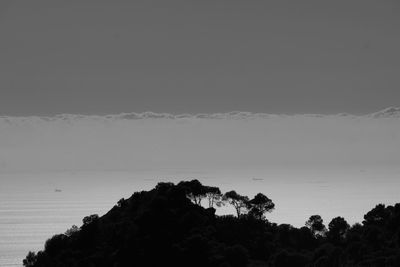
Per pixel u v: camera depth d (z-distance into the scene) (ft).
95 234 471.62
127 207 506.48
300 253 466.70
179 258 423.64
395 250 447.42
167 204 458.91
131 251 430.61
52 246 480.23
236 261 437.17
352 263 441.27
